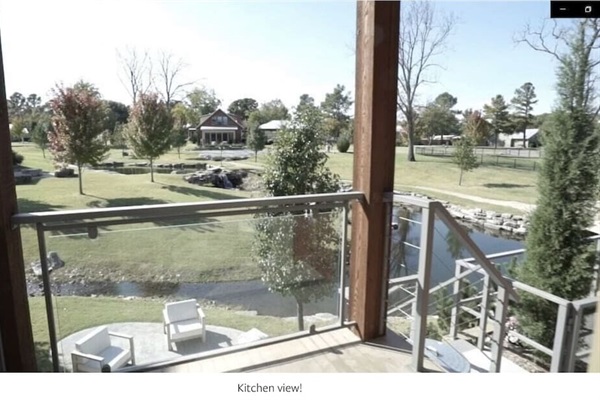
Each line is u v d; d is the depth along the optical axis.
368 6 1.95
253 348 2.06
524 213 5.02
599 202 3.81
